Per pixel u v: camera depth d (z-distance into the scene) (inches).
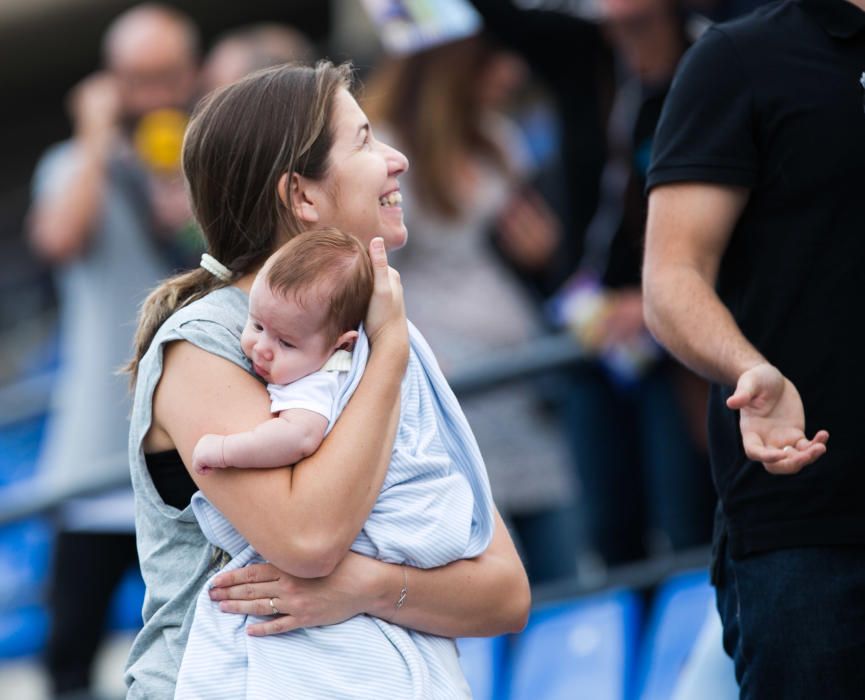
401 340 340.8
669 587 598.5
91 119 740.7
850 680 368.5
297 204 347.9
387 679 334.0
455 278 673.6
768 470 349.4
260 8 1162.0
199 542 346.3
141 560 353.4
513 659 605.0
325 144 347.6
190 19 1165.7
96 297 732.0
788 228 378.9
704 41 391.5
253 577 335.0
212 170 351.6
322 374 335.0
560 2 672.4
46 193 756.0
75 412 735.1
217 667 330.0
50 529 685.3
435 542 342.3
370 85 686.5
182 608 343.3
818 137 375.6
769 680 376.2
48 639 679.1
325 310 331.3
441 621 347.9
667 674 585.9
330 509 327.3
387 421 336.8
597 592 609.0
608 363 657.6
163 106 743.7
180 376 340.2
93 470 708.7
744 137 380.8
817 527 373.1
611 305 650.8
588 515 670.5
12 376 1074.7
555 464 673.0
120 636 812.0
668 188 385.7
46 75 1248.8
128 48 738.8
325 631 335.3
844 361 373.4
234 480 331.0
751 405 354.0
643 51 623.8
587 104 677.9
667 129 390.3
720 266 393.4
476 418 665.0
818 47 381.4
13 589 841.5
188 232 719.1
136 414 346.6
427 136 674.8
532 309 689.6
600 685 599.8
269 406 336.8
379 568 338.0
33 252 1096.8
